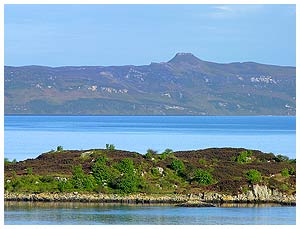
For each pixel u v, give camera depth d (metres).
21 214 94.38
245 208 101.56
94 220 90.44
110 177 113.31
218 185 113.38
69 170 121.06
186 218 92.31
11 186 110.25
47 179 113.31
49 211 97.06
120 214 95.31
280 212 98.12
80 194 108.31
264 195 108.81
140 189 111.56
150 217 93.19
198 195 109.06
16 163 130.25
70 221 89.56
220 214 96.06
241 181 113.75
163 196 108.31
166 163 126.06
